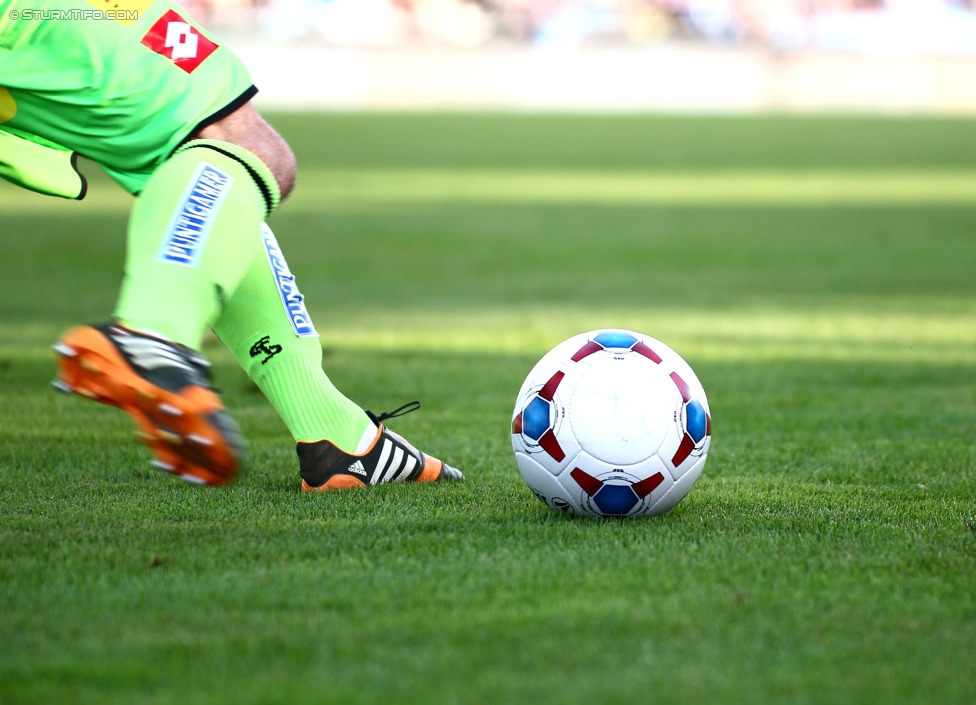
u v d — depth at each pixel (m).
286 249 44.34
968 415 19.61
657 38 150.00
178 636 8.70
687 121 119.25
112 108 10.70
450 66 143.25
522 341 27.20
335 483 13.60
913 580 10.20
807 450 16.81
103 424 17.83
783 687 7.93
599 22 149.62
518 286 36.75
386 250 44.66
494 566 10.47
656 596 9.69
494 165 83.25
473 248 45.84
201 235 10.01
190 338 9.73
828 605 9.52
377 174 75.88
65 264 39.28
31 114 10.90
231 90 11.05
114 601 9.43
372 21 149.88
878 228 52.28
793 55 142.38
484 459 15.95
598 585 9.95
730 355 25.66
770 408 20.20
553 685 7.90
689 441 12.30
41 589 9.70
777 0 146.75
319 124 109.56
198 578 10.04
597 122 117.56
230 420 9.39
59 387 9.58
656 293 35.41
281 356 13.20
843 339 27.73
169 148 10.91
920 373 23.70
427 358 24.94
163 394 9.12
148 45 10.77
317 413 13.45
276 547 11.02
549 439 12.23
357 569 10.34
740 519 12.44
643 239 49.03
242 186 10.46
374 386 21.89
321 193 65.06
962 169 81.44
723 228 52.69
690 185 72.31
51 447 16.00
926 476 15.05
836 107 141.12
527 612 9.27
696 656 8.43
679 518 12.49
